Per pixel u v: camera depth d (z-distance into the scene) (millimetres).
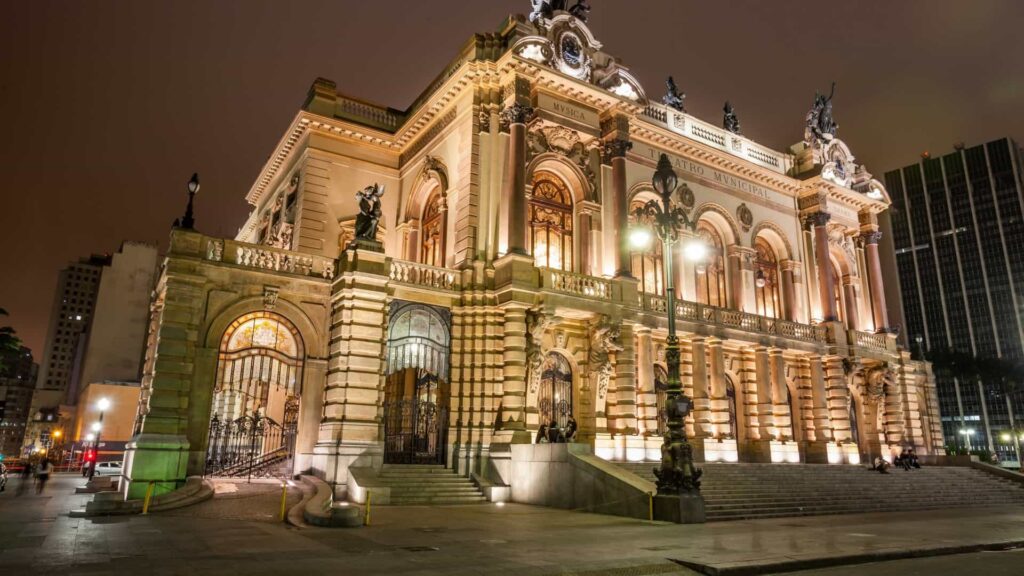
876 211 51594
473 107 33625
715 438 37812
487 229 32438
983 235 130125
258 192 49594
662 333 36406
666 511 21391
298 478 27141
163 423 25328
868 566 14508
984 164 132875
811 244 47438
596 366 32938
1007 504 36969
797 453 40969
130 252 103625
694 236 41281
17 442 155375
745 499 27547
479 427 29906
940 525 22688
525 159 33406
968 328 128125
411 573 11789
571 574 12211
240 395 38812
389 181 40375
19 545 14242
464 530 18062
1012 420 102938
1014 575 13328
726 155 43062
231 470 31391
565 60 35344
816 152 48250
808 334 44031
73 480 45906
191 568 11828
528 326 31062
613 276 35062
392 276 30109
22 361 159250
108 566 11914
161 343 26000
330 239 37812
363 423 27250
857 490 32812
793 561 13906
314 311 29719
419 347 30516
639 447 32875
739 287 42594
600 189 36031
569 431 29172
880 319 49500
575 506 24750
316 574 11547
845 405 43875
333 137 39156
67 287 141000
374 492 24922
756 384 41219
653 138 40281
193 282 27141
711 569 12984
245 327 28531
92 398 74312
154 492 24344
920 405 54219
